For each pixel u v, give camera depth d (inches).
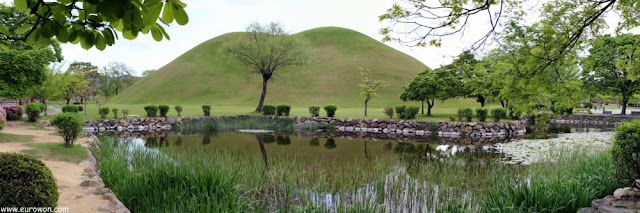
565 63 216.1
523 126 903.1
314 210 222.7
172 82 2138.3
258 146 613.6
